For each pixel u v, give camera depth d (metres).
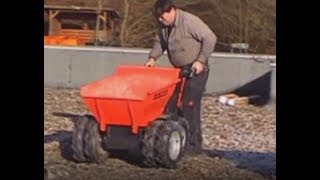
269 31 22.64
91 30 24.72
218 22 22.94
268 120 13.10
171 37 8.52
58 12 24.91
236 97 15.19
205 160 8.69
